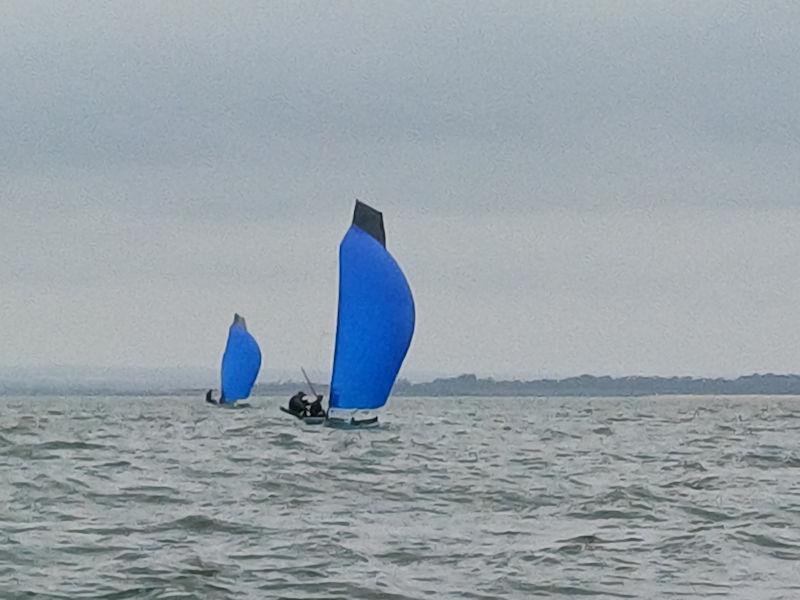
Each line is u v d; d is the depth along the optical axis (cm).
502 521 3161
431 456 5447
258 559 2531
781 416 12400
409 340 6825
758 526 3075
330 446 5994
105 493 3694
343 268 6794
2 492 3703
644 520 3197
